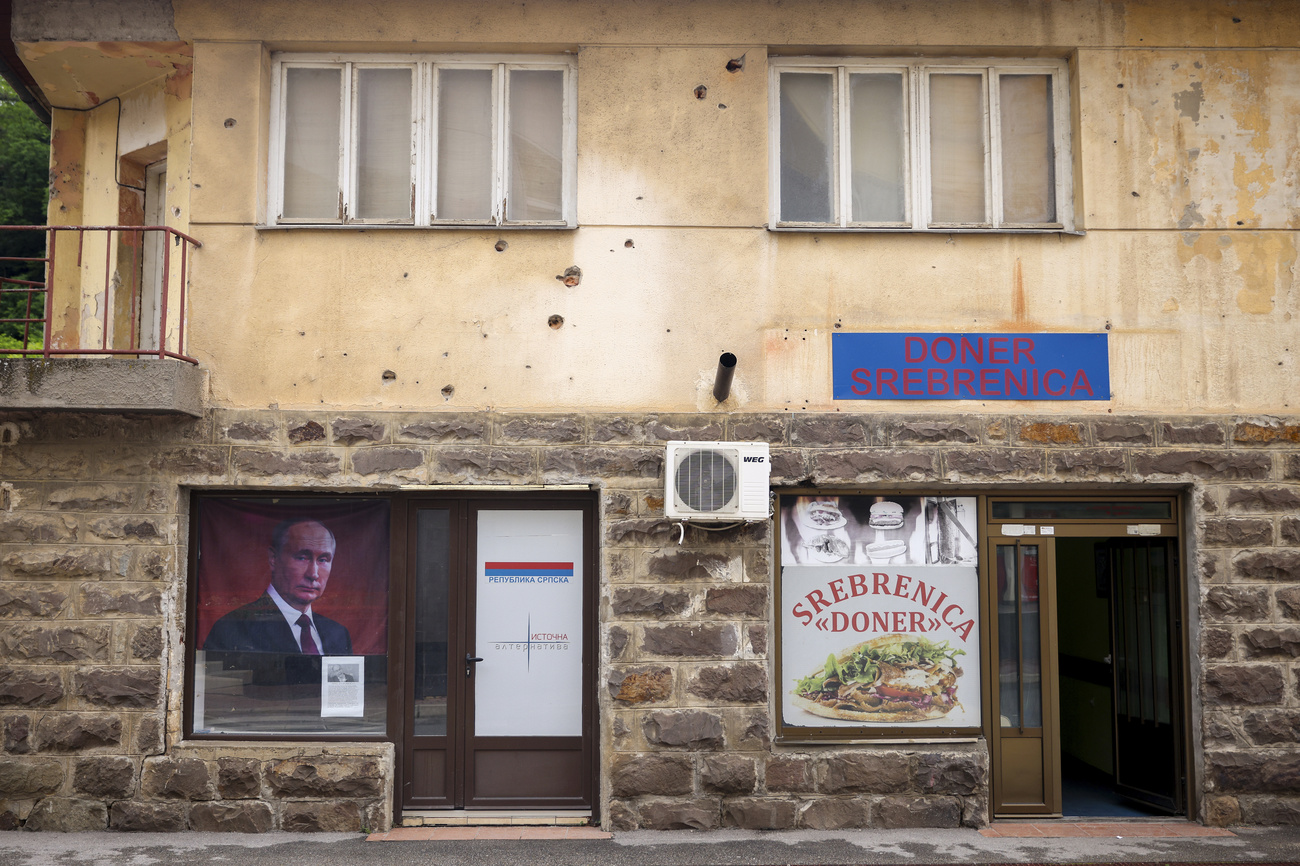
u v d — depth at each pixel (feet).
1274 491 21.65
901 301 21.99
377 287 21.76
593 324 21.80
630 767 20.74
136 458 21.17
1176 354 22.03
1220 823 21.09
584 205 21.97
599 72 22.15
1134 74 22.45
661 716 20.85
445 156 22.68
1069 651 27.86
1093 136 22.31
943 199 22.88
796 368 21.83
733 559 21.20
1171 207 22.29
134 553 20.99
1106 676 25.52
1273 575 21.50
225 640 21.65
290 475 21.20
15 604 20.86
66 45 22.22
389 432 21.35
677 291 21.90
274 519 21.89
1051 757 21.71
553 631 21.85
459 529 21.90
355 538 21.90
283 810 20.66
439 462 21.26
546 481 21.31
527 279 21.85
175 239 23.08
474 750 21.59
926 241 22.13
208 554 21.77
